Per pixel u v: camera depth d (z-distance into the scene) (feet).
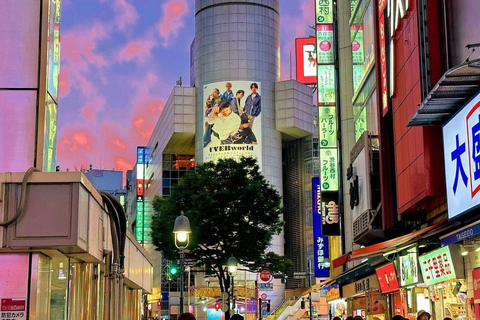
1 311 36.86
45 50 48.11
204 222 120.78
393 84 77.92
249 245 122.11
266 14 372.79
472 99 53.42
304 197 372.58
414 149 69.31
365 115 116.26
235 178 123.85
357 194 102.63
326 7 163.94
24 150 46.37
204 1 373.40
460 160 56.80
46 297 39.17
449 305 67.05
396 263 83.05
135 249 70.28
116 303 46.50
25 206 36.55
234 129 355.36
